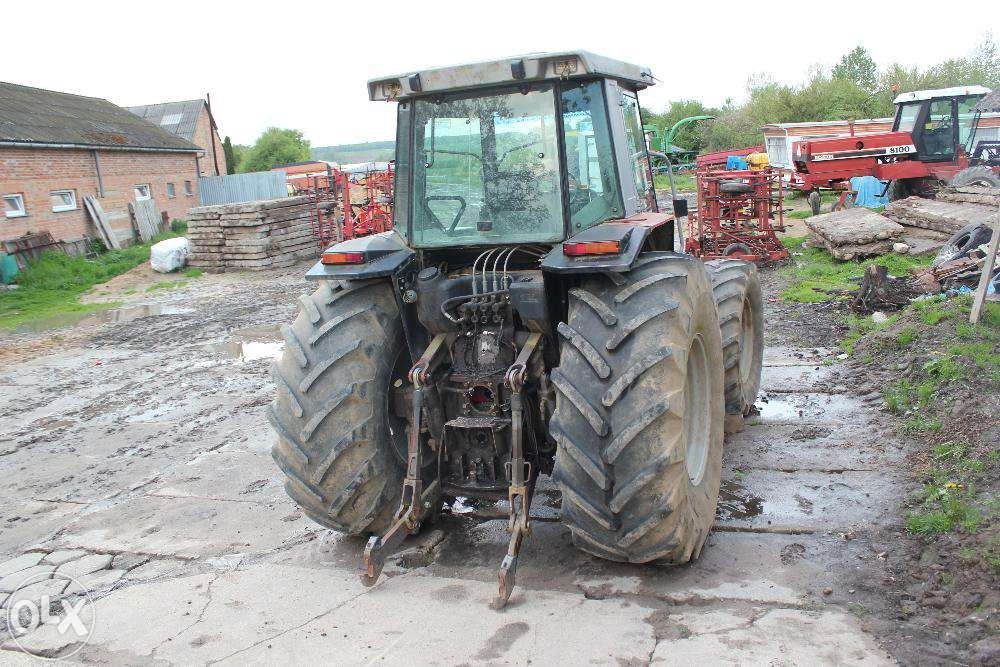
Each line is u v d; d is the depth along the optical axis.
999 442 4.30
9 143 18.91
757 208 11.84
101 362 9.80
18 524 5.06
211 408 7.39
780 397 6.05
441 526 4.34
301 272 16.67
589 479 3.22
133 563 4.33
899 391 5.58
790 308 8.84
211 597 3.82
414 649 3.18
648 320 3.26
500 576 3.34
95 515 5.09
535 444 3.78
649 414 3.11
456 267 4.11
